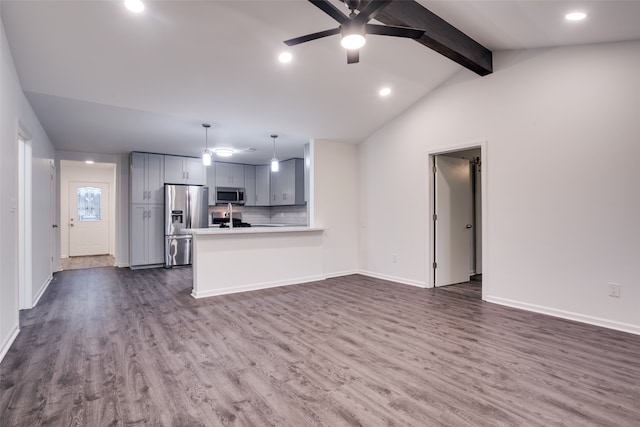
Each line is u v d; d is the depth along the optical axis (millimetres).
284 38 3123
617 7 2441
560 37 3145
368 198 5691
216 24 2859
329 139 5578
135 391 2025
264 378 2184
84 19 2629
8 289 2721
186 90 3689
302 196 7344
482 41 3564
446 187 4906
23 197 3781
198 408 1852
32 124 3859
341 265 5719
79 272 6109
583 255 3221
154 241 6609
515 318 3365
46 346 2705
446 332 2998
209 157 4859
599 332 2965
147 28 2791
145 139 5484
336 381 2145
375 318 3406
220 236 4473
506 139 3777
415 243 4887
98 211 9164
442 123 4445
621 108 3010
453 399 1933
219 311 3672
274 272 4938
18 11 2490
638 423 1708
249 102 4109
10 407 1857
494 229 3895
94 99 3645
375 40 3412
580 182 3236
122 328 3125
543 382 2117
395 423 1715
